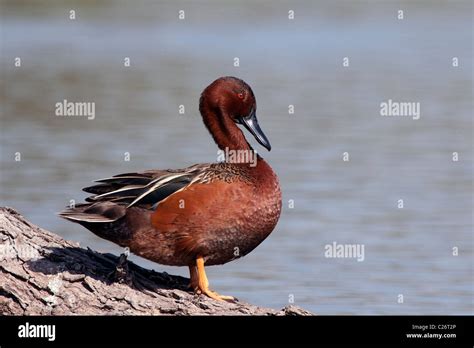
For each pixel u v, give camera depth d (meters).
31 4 56.91
